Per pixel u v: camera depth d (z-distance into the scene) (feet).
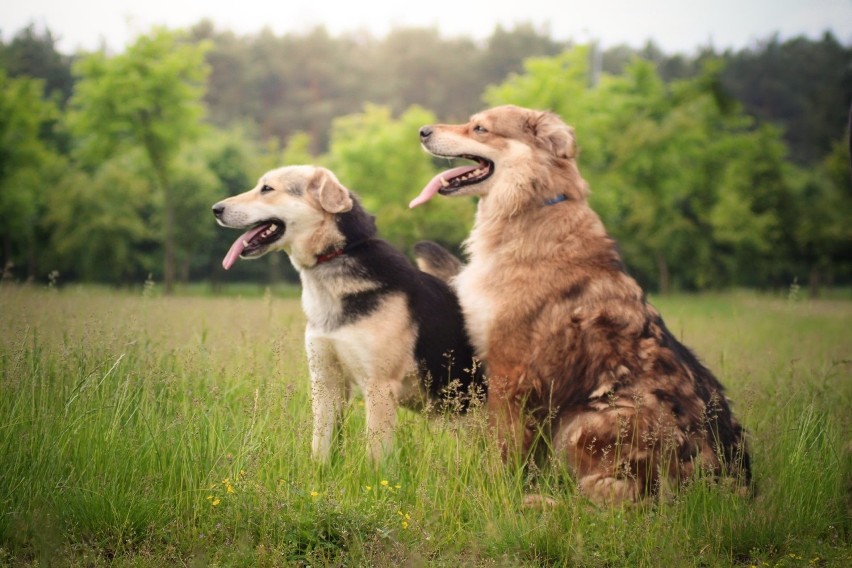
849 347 31.50
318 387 16.37
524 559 12.97
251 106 316.60
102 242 121.08
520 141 18.08
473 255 18.35
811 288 125.18
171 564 12.06
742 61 233.35
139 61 99.19
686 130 104.78
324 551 12.74
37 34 244.63
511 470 16.19
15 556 11.84
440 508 14.03
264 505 13.12
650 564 12.55
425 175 113.09
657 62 282.56
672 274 129.29
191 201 137.49
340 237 17.06
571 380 16.20
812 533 13.99
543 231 17.25
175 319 24.08
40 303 21.66
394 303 16.79
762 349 28.58
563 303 16.56
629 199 108.06
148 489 13.41
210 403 16.37
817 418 18.19
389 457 15.70
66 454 14.11
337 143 125.70
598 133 106.83
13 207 104.47
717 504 14.35
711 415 15.71
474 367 16.34
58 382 15.93
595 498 15.20
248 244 17.61
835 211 121.90
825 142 192.54
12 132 102.94
